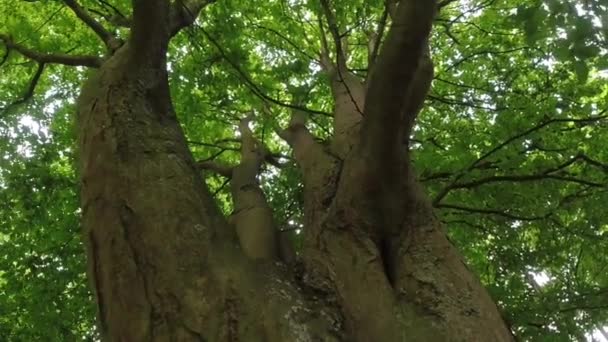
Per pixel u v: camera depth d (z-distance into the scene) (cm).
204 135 1033
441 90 995
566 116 885
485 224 929
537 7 398
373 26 913
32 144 962
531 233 947
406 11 346
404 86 358
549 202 882
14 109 900
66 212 930
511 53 1005
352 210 379
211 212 350
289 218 880
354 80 675
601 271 984
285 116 1025
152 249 317
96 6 947
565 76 905
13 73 1039
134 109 411
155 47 445
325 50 891
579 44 392
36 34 911
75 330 925
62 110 1030
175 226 327
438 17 888
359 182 379
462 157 859
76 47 976
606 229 935
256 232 403
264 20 998
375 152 372
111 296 312
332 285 346
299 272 351
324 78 876
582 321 874
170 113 436
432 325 312
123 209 338
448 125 966
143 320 295
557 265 947
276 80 905
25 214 907
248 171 520
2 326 909
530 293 899
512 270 946
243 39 964
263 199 465
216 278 305
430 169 856
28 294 903
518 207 892
